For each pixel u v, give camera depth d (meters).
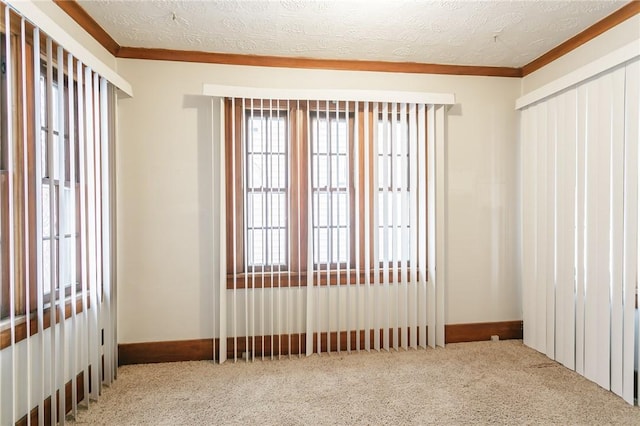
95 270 2.03
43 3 1.75
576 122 2.32
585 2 1.97
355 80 2.76
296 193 2.66
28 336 1.54
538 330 2.70
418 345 2.86
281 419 1.84
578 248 2.31
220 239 2.56
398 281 2.82
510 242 2.94
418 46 2.50
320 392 2.11
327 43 2.45
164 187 2.56
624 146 2.00
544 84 2.72
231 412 1.91
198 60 2.58
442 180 2.80
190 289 2.60
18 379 1.56
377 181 2.70
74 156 1.87
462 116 2.89
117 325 2.49
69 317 1.87
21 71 1.54
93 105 2.06
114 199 2.37
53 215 1.66
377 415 1.87
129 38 2.36
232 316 2.62
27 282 1.55
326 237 2.69
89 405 1.98
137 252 2.54
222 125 2.52
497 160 2.93
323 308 2.73
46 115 1.77
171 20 2.14
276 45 2.47
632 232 1.96
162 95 2.55
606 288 2.11
